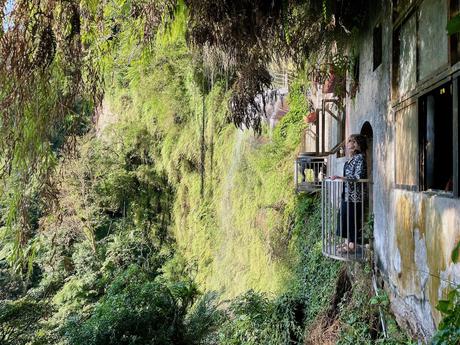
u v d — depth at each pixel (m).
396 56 3.76
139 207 16.88
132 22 3.80
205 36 4.23
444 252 2.60
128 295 6.65
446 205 2.57
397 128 3.70
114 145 17.14
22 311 6.80
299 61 5.82
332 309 5.82
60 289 13.72
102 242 15.68
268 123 10.84
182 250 15.50
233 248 11.60
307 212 8.12
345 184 4.92
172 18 3.81
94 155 16.34
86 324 6.42
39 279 14.20
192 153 15.07
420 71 3.09
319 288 6.54
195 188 15.03
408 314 3.37
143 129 17.17
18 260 3.32
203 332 7.00
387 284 4.06
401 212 3.56
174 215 16.33
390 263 3.94
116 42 3.84
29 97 3.00
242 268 10.81
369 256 4.61
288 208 8.92
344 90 6.11
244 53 4.85
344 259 4.70
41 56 2.96
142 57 4.29
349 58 5.62
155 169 17.05
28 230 3.23
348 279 5.75
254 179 10.88
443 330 1.73
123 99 17.61
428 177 3.00
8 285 8.47
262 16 4.02
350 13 4.89
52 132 3.30
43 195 3.22
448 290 2.53
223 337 7.05
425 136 3.04
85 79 3.57
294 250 8.28
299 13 4.56
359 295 4.79
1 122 3.00
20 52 2.90
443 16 2.65
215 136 14.02
